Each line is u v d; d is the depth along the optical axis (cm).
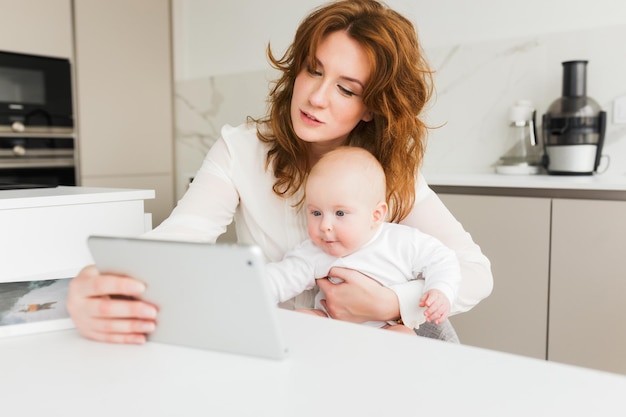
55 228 138
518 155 254
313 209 118
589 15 246
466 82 274
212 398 52
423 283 111
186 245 62
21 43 317
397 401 51
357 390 53
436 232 127
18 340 71
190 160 394
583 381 54
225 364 61
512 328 215
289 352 63
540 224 205
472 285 116
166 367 61
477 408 49
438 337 119
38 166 327
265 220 128
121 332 69
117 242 67
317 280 111
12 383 57
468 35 277
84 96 348
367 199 115
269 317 60
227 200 127
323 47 111
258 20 357
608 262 192
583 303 198
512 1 264
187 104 390
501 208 213
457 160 279
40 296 89
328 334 69
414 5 292
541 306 207
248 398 52
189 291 64
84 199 143
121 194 152
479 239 220
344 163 116
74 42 342
